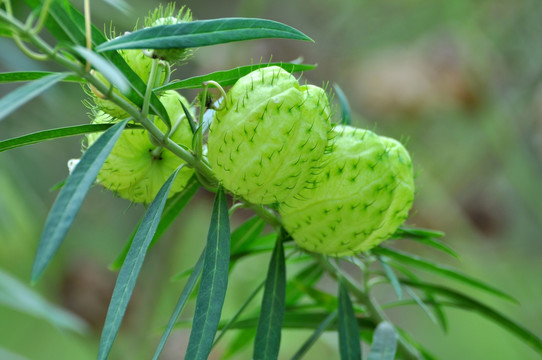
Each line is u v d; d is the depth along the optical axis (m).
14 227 1.14
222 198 0.60
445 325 0.75
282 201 0.61
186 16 0.62
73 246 1.21
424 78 1.41
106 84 0.59
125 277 0.57
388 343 0.64
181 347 1.12
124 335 1.11
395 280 0.67
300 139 0.59
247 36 0.58
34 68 0.95
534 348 0.71
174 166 0.63
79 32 0.56
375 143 0.61
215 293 0.59
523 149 1.40
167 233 1.17
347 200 0.61
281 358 1.32
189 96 1.13
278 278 0.63
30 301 0.80
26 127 1.09
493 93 1.41
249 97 0.58
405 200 0.63
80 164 0.55
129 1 1.10
